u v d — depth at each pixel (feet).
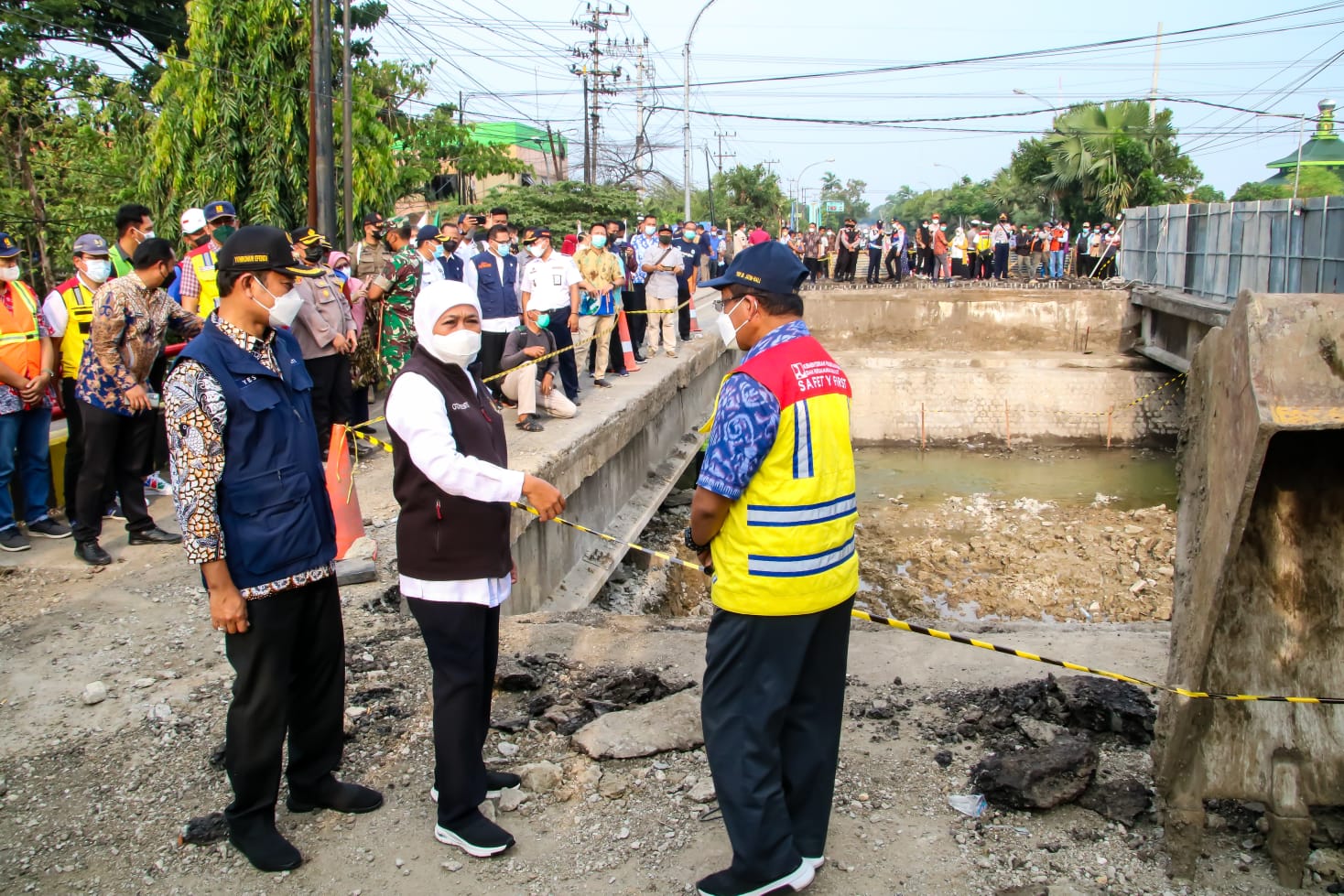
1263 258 53.78
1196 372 10.84
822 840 10.19
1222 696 9.81
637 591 34.53
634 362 44.80
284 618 10.34
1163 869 10.30
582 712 13.83
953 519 52.11
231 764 10.39
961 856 10.57
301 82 45.16
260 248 10.00
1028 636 16.99
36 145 52.60
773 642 9.29
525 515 24.49
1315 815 10.43
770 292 9.51
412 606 10.50
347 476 19.35
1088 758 11.50
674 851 10.75
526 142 125.39
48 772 12.41
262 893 10.14
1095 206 122.83
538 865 10.58
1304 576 10.23
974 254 99.09
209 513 9.73
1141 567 42.16
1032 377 72.64
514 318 34.04
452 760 10.61
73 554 19.99
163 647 15.93
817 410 9.14
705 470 9.17
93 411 18.95
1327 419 8.59
